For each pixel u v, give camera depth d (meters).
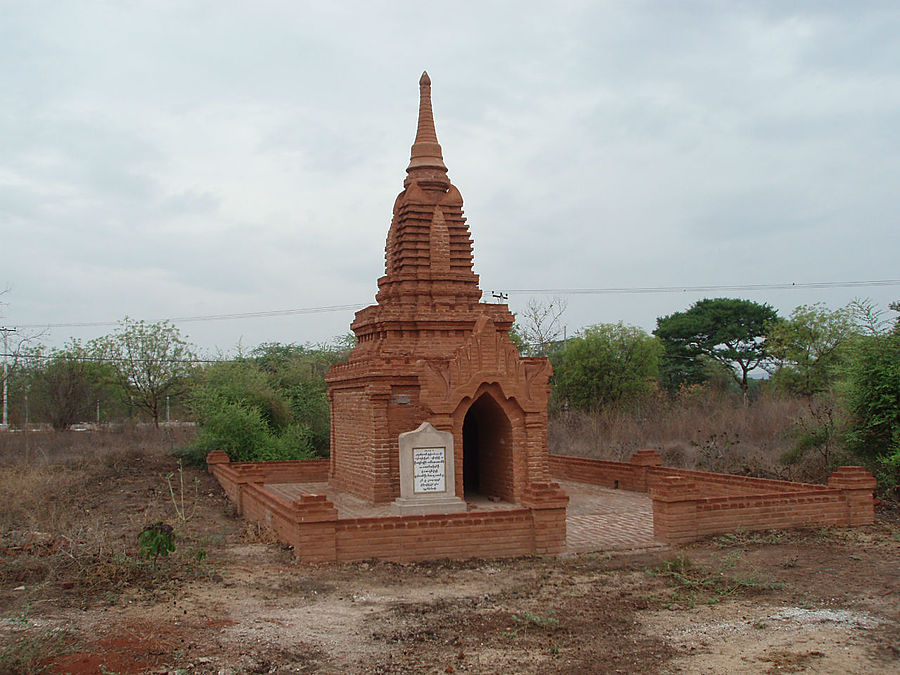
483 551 13.90
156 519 18.00
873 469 20.28
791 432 26.47
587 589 11.79
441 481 18.53
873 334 20.38
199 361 43.00
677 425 35.12
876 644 9.05
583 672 8.41
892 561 13.28
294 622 10.00
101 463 27.50
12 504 19.25
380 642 9.34
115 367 41.41
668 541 15.02
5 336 40.88
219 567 12.88
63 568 12.08
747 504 15.93
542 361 20.53
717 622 10.05
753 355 55.25
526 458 20.08
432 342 21.34
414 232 22.28
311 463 26.75
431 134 23.33
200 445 27.97
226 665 8.36
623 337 45.22
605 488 24.27
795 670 8.30
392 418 20.36
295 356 44.22
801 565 13.09
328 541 13.35
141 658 8.38
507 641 9.42
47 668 7.95
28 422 41.19
